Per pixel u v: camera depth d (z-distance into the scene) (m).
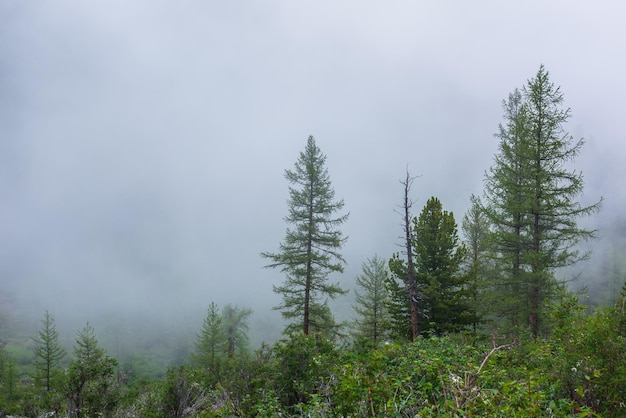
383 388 4.11
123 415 9.30
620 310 5.61
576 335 5.41
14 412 10.66
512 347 8.21
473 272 20.98
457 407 3.41
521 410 3.45
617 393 4.46
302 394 7.29
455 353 7.06
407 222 19.83
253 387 8.41
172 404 9.08
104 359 10.20
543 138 18.47
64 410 9.45
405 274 21.45
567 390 4.98
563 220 18.56
